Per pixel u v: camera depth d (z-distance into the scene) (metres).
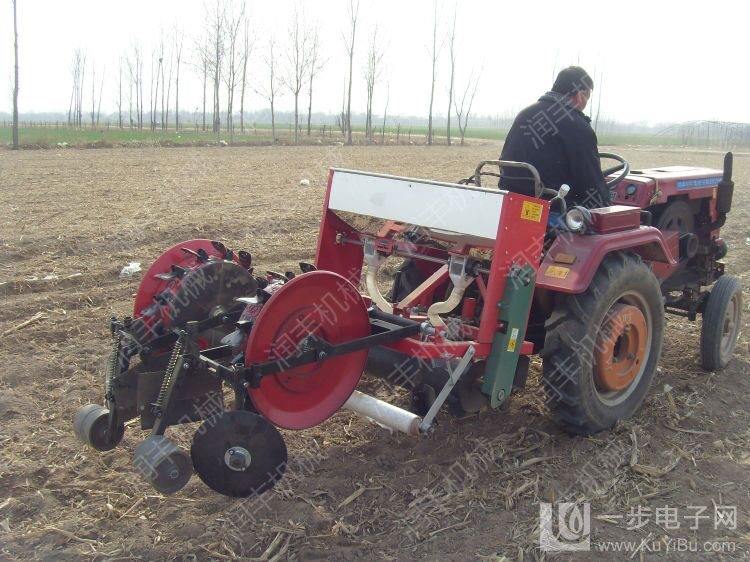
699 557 3.00
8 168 17.08
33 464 3.58
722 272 5.60
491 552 3.00
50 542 3.02
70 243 8.26
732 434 4.08
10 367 4.73
